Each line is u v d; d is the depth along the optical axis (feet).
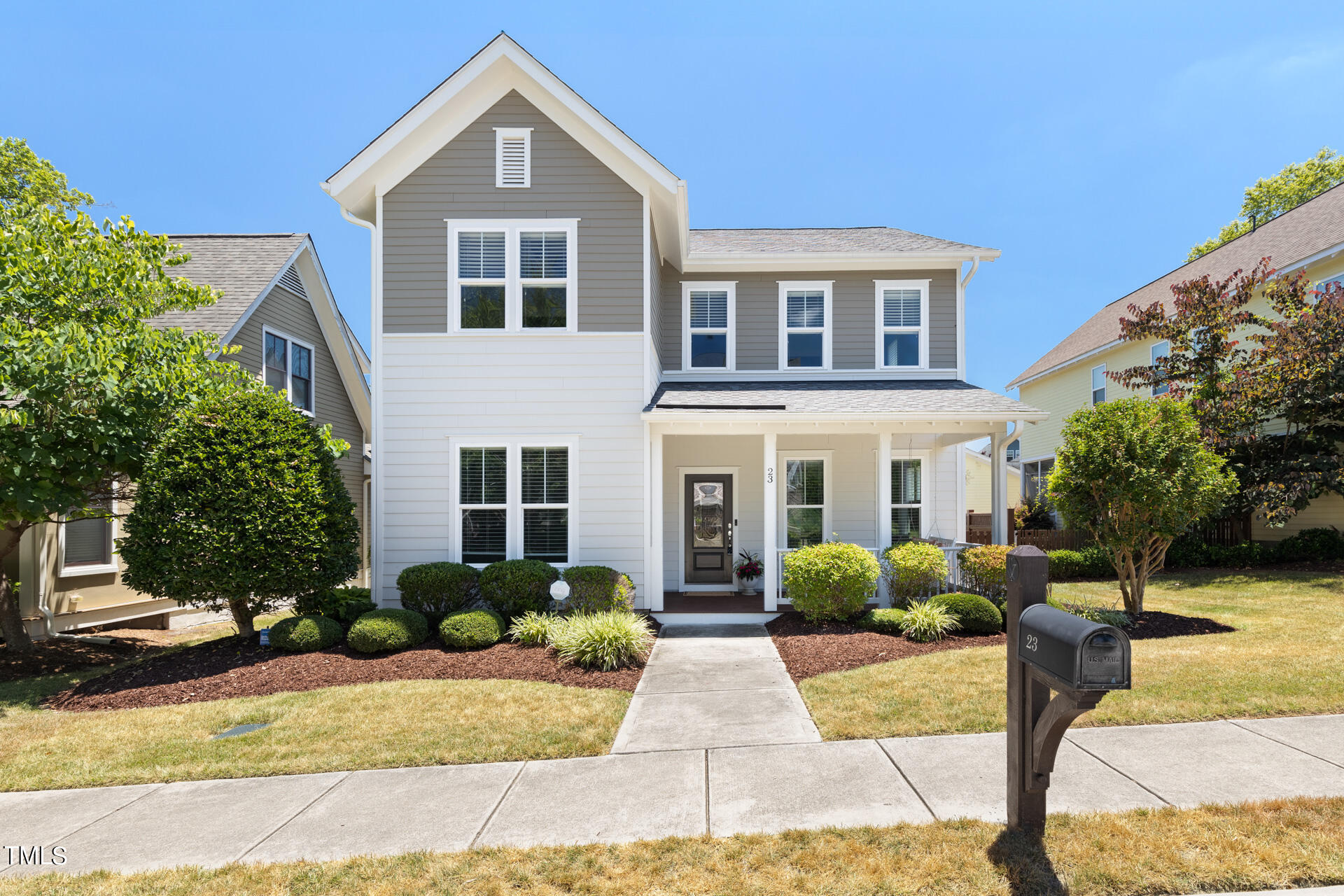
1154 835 11.19
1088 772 13.80
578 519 32.73
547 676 22.76
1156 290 66.54
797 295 42.42
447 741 16.92
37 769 15.79
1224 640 24.06
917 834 11.57
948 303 42.11
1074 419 30.04
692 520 40.73
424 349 32.89
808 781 14.08
